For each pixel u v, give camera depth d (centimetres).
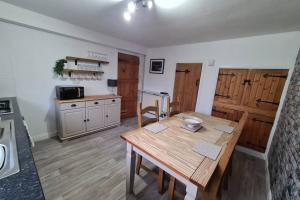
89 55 308
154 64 418
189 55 343
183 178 97
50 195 150
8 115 139
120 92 399
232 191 174
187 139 138
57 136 279
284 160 145
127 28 260
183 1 154
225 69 288
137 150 132
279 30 219
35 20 216
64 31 249
